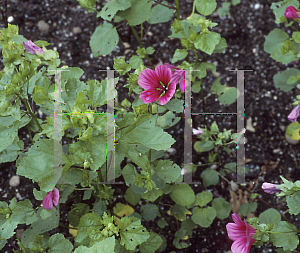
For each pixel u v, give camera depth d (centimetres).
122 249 138
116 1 158
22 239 153
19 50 120
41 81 137
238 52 233
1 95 116
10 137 129
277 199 207
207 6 145
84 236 119
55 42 231
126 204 203
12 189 202
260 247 196
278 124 221
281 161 215
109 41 178
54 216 145
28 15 234
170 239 199
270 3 239
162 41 234
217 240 201
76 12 237
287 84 207
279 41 188
